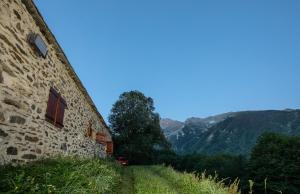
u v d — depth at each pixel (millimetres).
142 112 42781
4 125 4992
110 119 43531
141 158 38594
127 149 37875
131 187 10094
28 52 6062
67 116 9898
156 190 9062
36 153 6715
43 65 7102
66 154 9891
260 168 26062
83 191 4855
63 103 9188
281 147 26000
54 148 8359
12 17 5219
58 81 8555
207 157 36875
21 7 5598
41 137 7086
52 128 8070
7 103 5105
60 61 8656
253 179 26156
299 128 145625
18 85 5582
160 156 40562
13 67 5316
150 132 42812
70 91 10234
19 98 5645
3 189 3848
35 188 3994
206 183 9016
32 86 6367
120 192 8484
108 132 24688
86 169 7340
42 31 6891
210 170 32812
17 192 3768
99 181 6547
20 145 5730
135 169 20234
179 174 13836
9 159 5215
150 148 40500
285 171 23500
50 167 5930
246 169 28000
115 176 10070
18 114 5602
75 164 7691
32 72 6344
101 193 6227
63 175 5367
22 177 4383
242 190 26891
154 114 45625
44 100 7258
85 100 13234
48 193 4086
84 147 13328
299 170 22984
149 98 46594
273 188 23234
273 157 25797
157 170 19344
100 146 19078
